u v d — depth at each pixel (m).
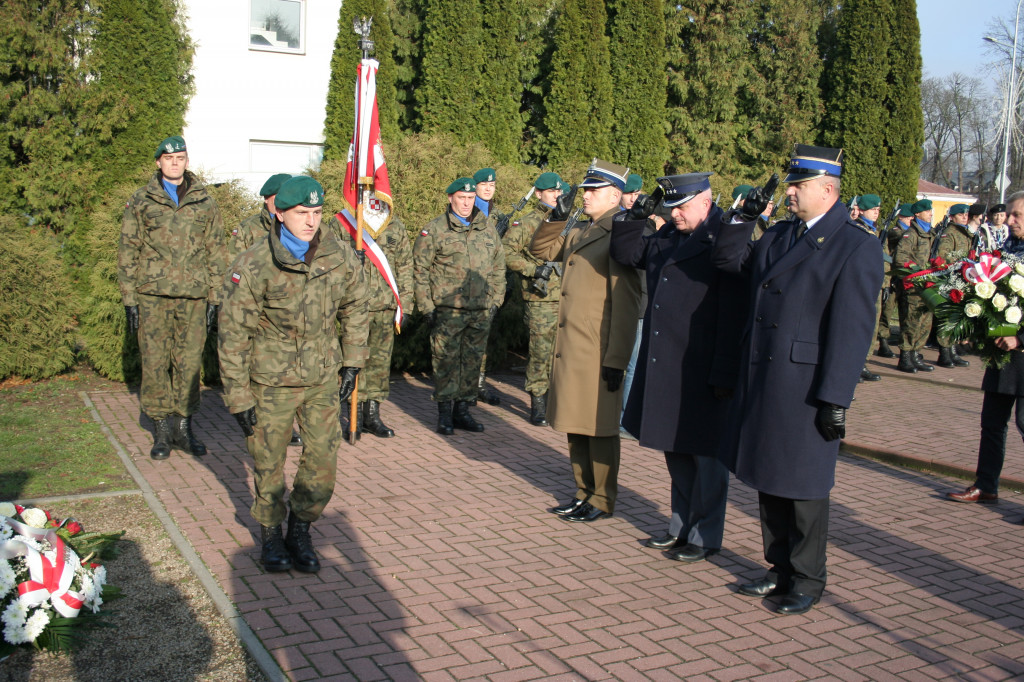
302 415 4.50
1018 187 39.59
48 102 9.07
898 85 17.14
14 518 4.14
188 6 11.95
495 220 8.31
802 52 16.89
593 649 3.85
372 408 7.59
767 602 4.46
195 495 5.75
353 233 7.22
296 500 4.58
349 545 4.99
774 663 3.79
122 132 9.88
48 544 3.92
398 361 10.24
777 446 4.22
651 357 5.00
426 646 3.81
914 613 4.39
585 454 5.59
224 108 12.70
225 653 3.73
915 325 12.05
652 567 4.88
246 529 5.16
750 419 4.34
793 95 17.27
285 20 13.05
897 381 11.48
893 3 17.02
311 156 13.56
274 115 13.11
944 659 3.89
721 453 4.60
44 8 9.09
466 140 12.84
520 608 4.24
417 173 9.98
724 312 4.79
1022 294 5.32
